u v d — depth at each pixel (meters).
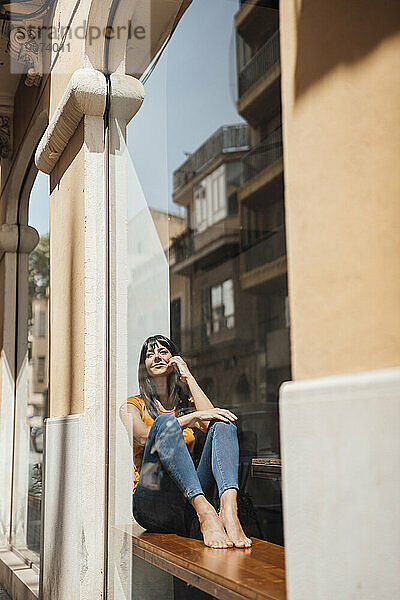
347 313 0.99
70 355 2.89
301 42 1.14
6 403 4.77
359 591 0.88
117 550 2.50
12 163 4.75
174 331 2.81
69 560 2.69
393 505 0.83
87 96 2.73
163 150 2.87
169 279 2.88
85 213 2.74
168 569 2.07
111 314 2.65
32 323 4.28
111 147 2.74
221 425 2.33
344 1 1.02
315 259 1.07
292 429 1.03
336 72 1.04
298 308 1.11
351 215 0.99
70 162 3.04
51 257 3.41
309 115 1.10
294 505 1.02
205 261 3.02
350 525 0.90
